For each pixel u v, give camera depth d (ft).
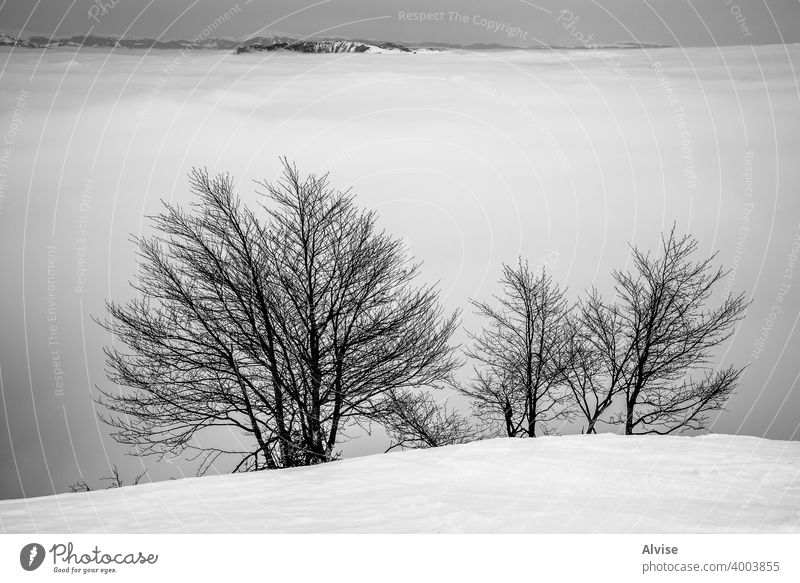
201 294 76.79
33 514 41.45
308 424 74.79
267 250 80.07
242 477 48.96
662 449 51.72
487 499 40.73
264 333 77.30
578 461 48.39
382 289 80.94
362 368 77.46
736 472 45.50
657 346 95.81
